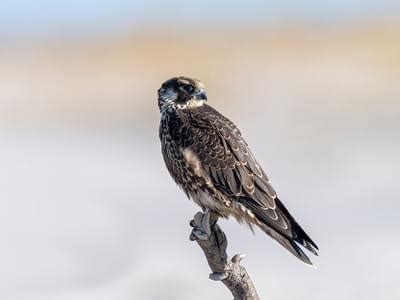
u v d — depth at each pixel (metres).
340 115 25.09
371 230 15.09
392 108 25.42
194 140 9.87
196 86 10.20
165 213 16.55
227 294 12.68
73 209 17.05
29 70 32.44
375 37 32.06
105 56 32.31
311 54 30.94
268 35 33.12
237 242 14.64
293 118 25.02
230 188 9.63
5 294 12.84
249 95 27.16
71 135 24.20
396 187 17.78
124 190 18.23
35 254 14.52
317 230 15.35
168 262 13.98
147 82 29.53
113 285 13.12
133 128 24.73
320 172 19.28
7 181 19.36
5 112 27.12
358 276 13.21
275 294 12.73
